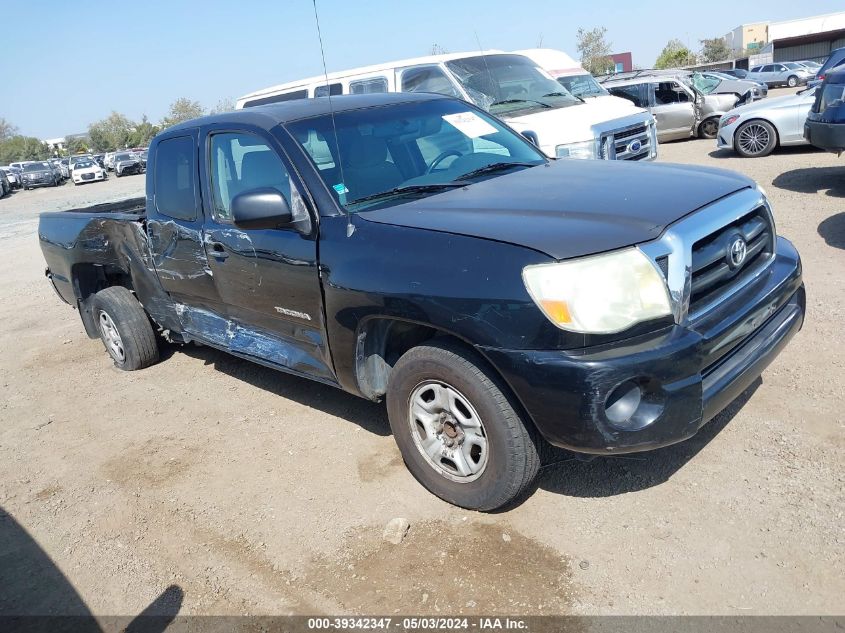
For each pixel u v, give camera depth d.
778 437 3.52
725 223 3.02
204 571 3.19
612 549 2.94
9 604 3.17
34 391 5.80
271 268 3.83
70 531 3.67
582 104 8.77
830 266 5.93
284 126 3.91
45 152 94.44
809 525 2.90
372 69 9.21
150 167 4.86
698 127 17.36
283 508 3.58
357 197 3.65
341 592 2.93
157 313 5.32
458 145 4.27
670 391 2.71
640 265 2.72
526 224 2.97
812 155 12.14
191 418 4.80
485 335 2.83
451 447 3.29
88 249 5.63
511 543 3.06
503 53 9.30
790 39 61.50
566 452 3.23
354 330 3.40
